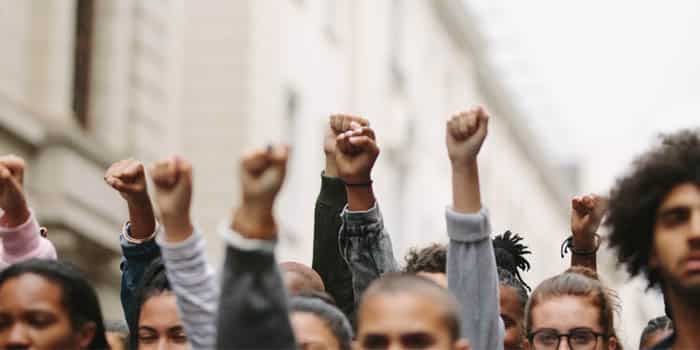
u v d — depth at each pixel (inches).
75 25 681.0
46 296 186.9
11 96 622.2
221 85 813.9
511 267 272.1
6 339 186.1
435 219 1310.3
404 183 1194.0
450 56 1379.2
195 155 807.7
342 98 1009.5
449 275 198.7
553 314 233.8
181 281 172.6
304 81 915.4
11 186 201.3
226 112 811.4
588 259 255.4
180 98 808.9
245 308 156.8
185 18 815.7
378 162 1095.6
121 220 675.4
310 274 226.1
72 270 191.9
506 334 246.8
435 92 1310.3
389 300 168.2
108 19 694.5
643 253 173.3
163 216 171.2
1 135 604.1
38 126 624.1
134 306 224.2
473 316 198.1
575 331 232.8
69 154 631.8
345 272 231.6
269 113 848.3
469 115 196.2
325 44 962.7
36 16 644.7
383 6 1101.1
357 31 1040.8
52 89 642.2
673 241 167.0
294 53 894.4
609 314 236.2
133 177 219.0
